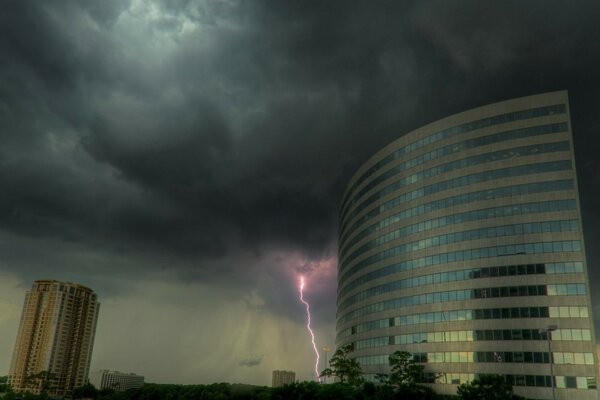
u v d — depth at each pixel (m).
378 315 113.69
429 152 113.38
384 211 120.75
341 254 151.00
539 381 85.19
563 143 96.69
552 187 95.00
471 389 74.12
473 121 107.69
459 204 104.19
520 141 100.69
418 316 103.44
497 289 94.25
